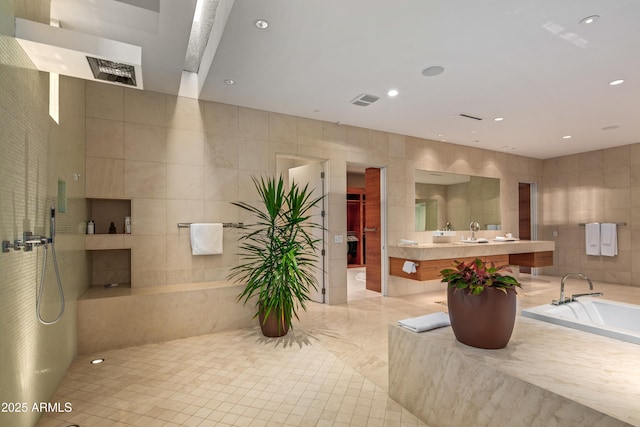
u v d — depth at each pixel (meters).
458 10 2.20
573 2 2.12
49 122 2.19
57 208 2.36
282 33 2.47
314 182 4.87
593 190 6.30
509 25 2.37
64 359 2.48
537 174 6.99
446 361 1.76
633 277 5.78
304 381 2.41
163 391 2.27
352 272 7.75
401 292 5.25
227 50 2.71
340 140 4.71
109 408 2.07
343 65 2.98
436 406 1.81
